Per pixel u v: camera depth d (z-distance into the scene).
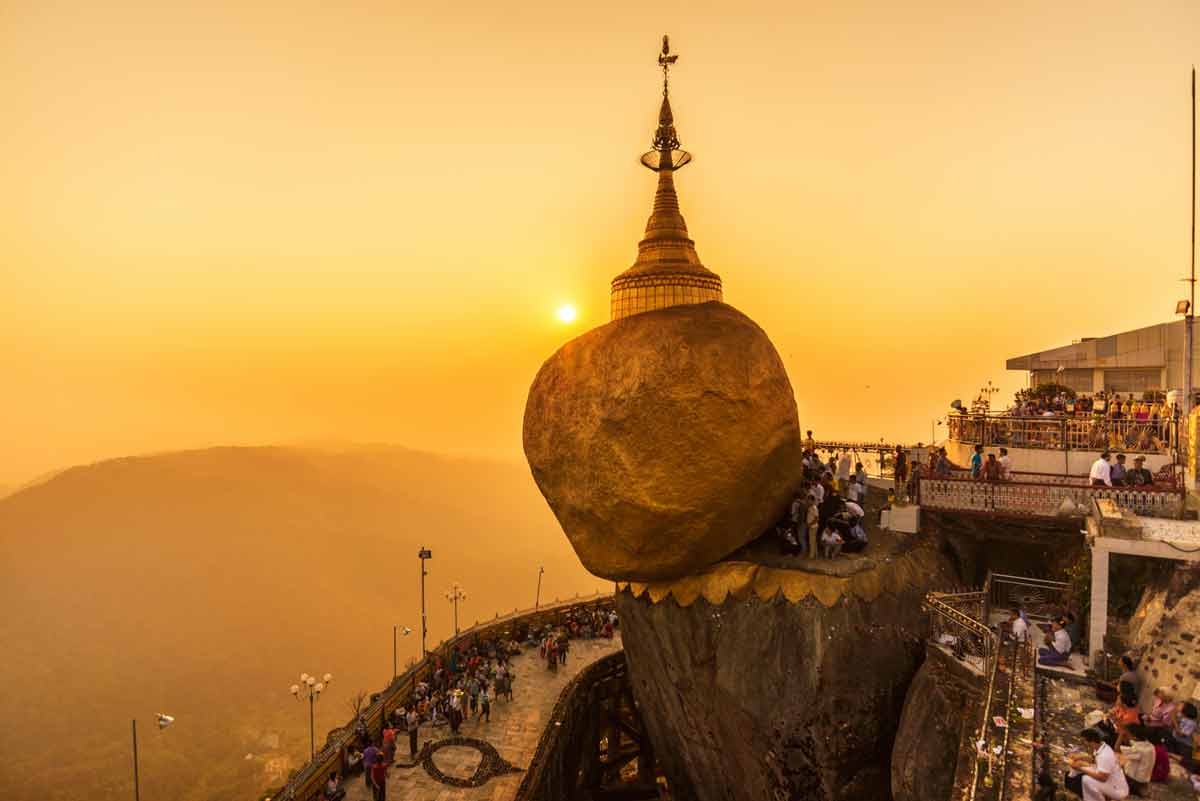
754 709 17.38
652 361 17.73
